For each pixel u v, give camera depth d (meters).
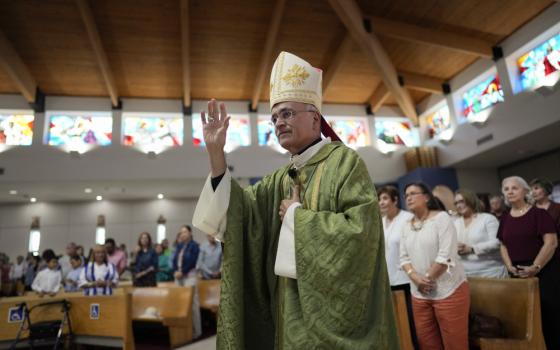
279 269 1.19
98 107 10.63
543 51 8.09
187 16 7.98
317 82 1.45
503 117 8.85
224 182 1.33
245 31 9.16
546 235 2.63
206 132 1.35
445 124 10.95
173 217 13.02
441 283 2.29
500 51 8.90
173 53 9.57
